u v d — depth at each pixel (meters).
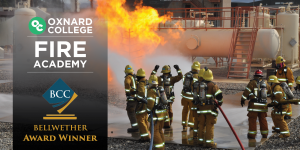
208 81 6.31
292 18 20.06
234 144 6.39
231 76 17.20
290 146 6.12
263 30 17.16
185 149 6.16
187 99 7.33
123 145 6.46
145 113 6.66
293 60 20.61
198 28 18.45
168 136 7.02
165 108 5.98
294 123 8.06
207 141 6.22
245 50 17.23
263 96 6.63
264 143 6.50
